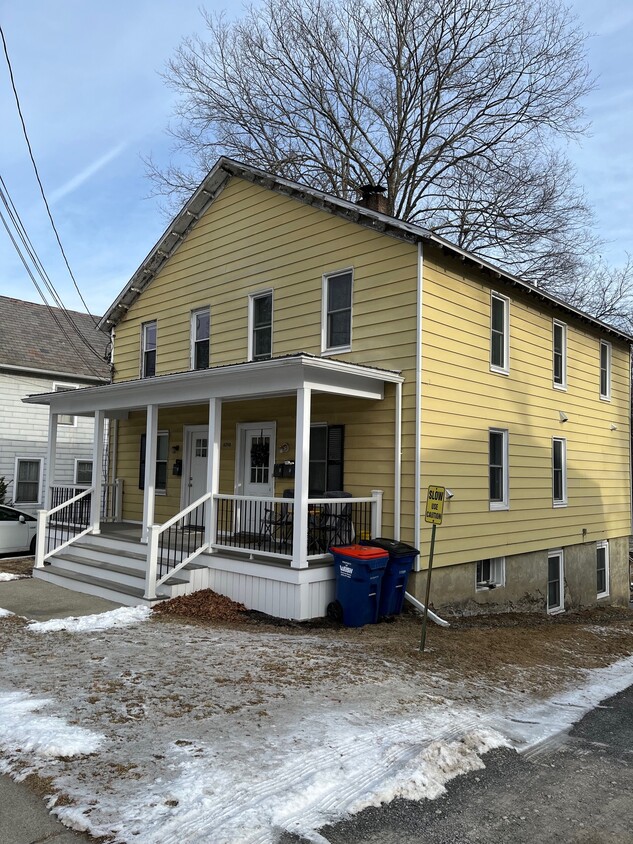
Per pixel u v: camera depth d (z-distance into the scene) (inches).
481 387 461.1
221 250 548.4
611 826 157.1
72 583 440.5
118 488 637.3
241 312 522.6
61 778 162.4
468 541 441.1
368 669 271.4
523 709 244.1
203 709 213.2
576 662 335.3
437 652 311.6
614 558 686.5
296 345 474.9
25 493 849.5
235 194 538.9
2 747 180.9
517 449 507.8
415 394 398.6
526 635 389.7
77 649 284.4
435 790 168.9
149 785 159.5
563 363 590.9
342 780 167.9
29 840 136.4
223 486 525.7
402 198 918.4
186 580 399.5
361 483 423.8
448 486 420.2
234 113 914.1
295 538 361.1
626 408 722.2
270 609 370.6
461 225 884.6
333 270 453.7
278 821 146.6
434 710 226.7
